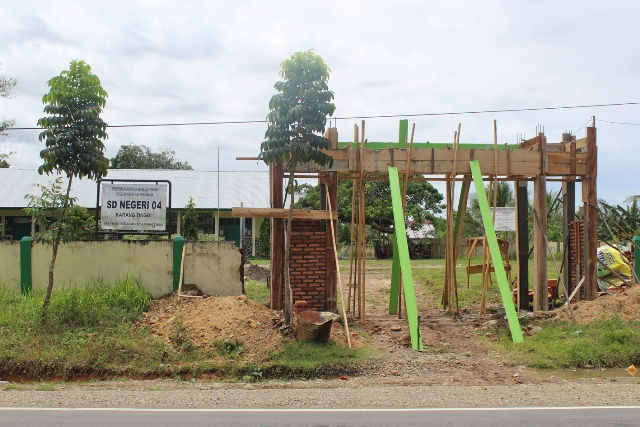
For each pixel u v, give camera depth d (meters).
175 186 35.66
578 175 13.70
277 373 9.37
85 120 10.86
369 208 35.22
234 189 35.53
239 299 11.52
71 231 11.31
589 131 13.65
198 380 9.21
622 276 14.48
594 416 6.30
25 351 9.60
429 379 8.95
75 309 11.06
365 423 6.01
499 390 7.91
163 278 12.84
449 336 11.92
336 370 9.44
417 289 19.05
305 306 12.25
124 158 53.44
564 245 14.94
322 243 12.91
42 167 10.77
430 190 38.72
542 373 9.45
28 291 12.77
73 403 7.01
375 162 12.89
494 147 13.30
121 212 13.39
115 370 9.33
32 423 5.98
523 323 12.58
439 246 37.28
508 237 27.89
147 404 6.97
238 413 6.47
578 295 14.13
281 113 10.34
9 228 33.84
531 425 5.91
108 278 12.87
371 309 15.10
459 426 5.88
